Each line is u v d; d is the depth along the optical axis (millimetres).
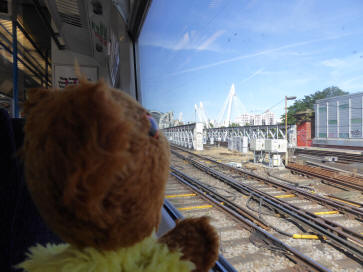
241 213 2582
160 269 423
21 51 3939
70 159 292
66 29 3070
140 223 387
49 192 333
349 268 1434
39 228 917
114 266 402
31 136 360
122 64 3656
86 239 379
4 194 749
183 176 3938
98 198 307
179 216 1730
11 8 3047
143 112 404
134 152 338
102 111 288
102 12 2564
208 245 519
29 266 443
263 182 3088
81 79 347
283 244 1751
